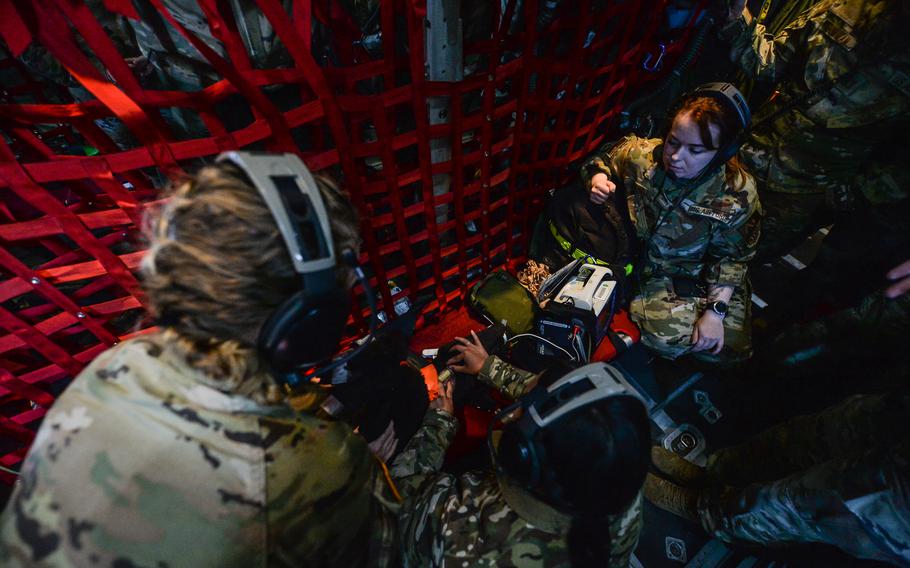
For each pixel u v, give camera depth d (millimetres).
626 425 851
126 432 591
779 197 2588
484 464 2170
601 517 911
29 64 1925
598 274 2316
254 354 660
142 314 1758
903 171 2180
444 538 1065
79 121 1176
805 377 2514
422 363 2062
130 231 1758
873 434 1550
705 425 2449
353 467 770
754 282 3047
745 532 1677
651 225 2377
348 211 771
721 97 1774
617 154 2363
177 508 583
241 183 625
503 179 2258
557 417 859
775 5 2773
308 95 1555
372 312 830
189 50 1604
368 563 924
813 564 2002
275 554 655
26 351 2010
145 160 1233
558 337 2197
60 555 540
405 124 2309
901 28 1874
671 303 2441
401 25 1882
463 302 2580
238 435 635
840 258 2605
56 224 1262
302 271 624
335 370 1760
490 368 1997
